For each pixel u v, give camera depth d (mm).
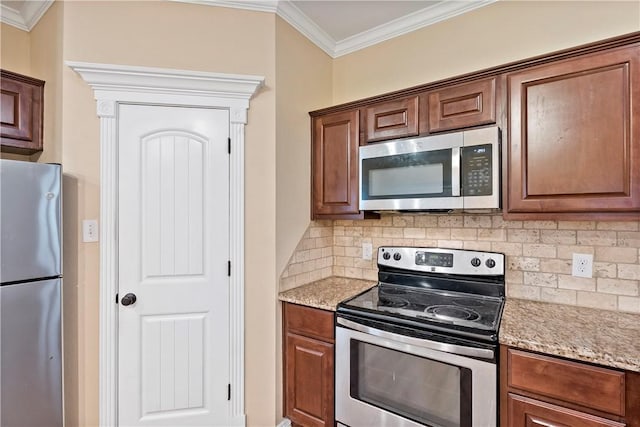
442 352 1355
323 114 2109
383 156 1780
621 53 1236
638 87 1206
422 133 1717
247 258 1873
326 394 1734
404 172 1707
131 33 1742
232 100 1848
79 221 1652
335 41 2328
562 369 1144
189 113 1807
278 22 1948
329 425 1724
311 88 2205
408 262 1996
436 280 1922
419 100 1728
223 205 1844
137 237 1746
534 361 1191
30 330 1442
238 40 1885
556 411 1150
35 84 1801
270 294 1901
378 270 2178
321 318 1762
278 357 1915
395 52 2162
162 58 1780
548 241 1661
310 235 2184
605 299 1526
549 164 1382
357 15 2041
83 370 1661
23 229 1423
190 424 1807
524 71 1437
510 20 1762
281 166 1958
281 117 1962
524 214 1447
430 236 2020
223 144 1844
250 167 1882
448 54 1959
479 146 1489
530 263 1706
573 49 1316
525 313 1499
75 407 1646
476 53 1865
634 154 1214
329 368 1725
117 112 1714
